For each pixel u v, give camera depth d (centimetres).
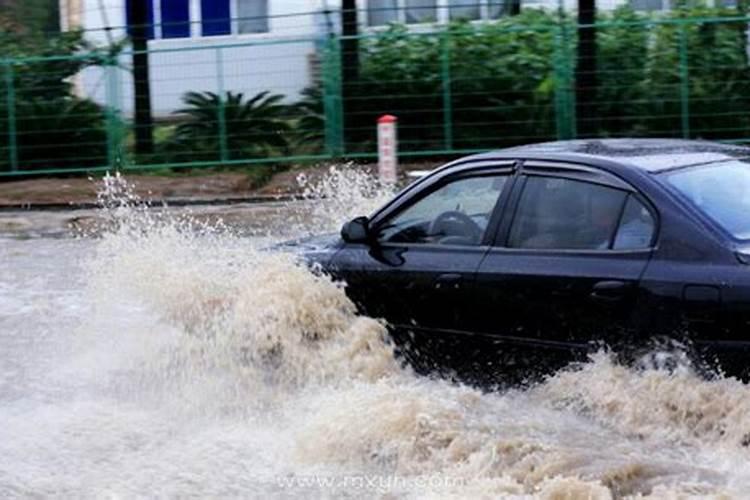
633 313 1711
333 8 6053
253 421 1958
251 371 2080
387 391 1852
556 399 1780
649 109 5509
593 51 5506
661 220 1736
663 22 5506
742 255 1648
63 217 4916
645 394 1681
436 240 1995
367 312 2031
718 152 1944
